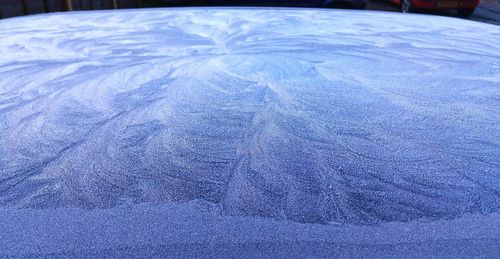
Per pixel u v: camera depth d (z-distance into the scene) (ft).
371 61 7.12
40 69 6.63
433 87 5.74
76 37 9.07
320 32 9.70
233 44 8.38
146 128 4.42
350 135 4.21
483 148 3.94
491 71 6.54
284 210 3.06
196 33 9.46
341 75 6.28
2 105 5.14
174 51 7.77
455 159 3.74
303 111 4.85
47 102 5.22
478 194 3.22
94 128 4.45
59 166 3.69
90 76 6.25
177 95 5.41
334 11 13.51
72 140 4.18
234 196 3.23
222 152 3.89
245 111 4.85
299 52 7.72
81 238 2.78
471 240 2.73
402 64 6.94
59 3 16.96
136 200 3.19
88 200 3.20
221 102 5.14
